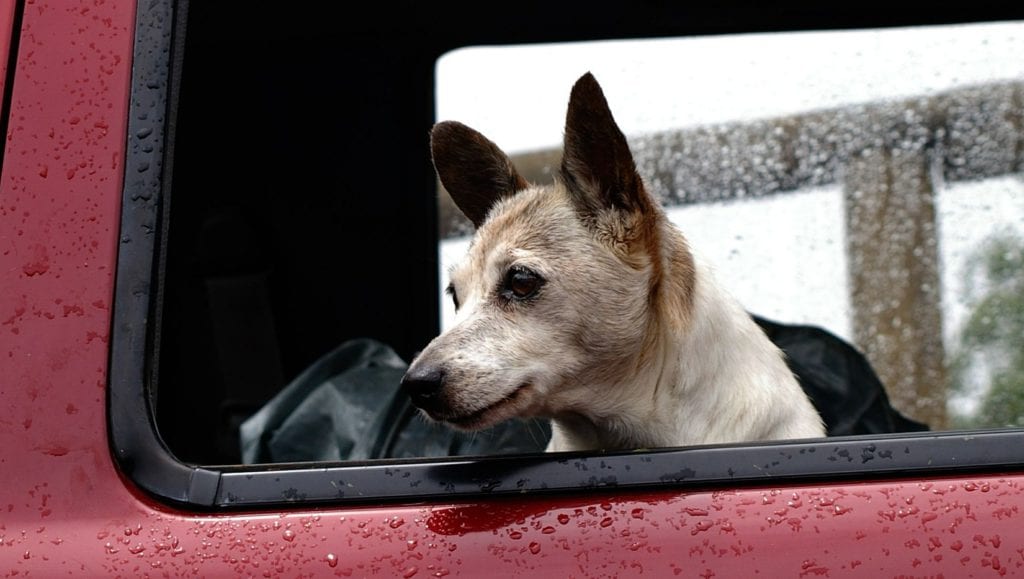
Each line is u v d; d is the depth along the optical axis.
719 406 2.22
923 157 3.12
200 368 3.11
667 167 3.06
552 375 2.21
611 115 2.24
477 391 2.11
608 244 2.27
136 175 1.55
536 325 2.22
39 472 1.46
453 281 2.40
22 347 1.50
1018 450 1.43
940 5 2.89
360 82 3.08
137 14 1.61
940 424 3.52
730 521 1.39
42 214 1.54
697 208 3.09
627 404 2.26
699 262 2.40
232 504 1.44
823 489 1.41
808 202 3.12
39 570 1.40
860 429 2.85
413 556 1.39
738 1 2.84
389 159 3.11
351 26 2.96
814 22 2.92
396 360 3.01
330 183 3.12
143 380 1.49
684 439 2.22
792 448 1.45
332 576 1.39
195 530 1.42
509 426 2.83
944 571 1.36
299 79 3.07
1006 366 3.56
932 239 3.23
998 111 3.04
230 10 2.87
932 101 3.06
